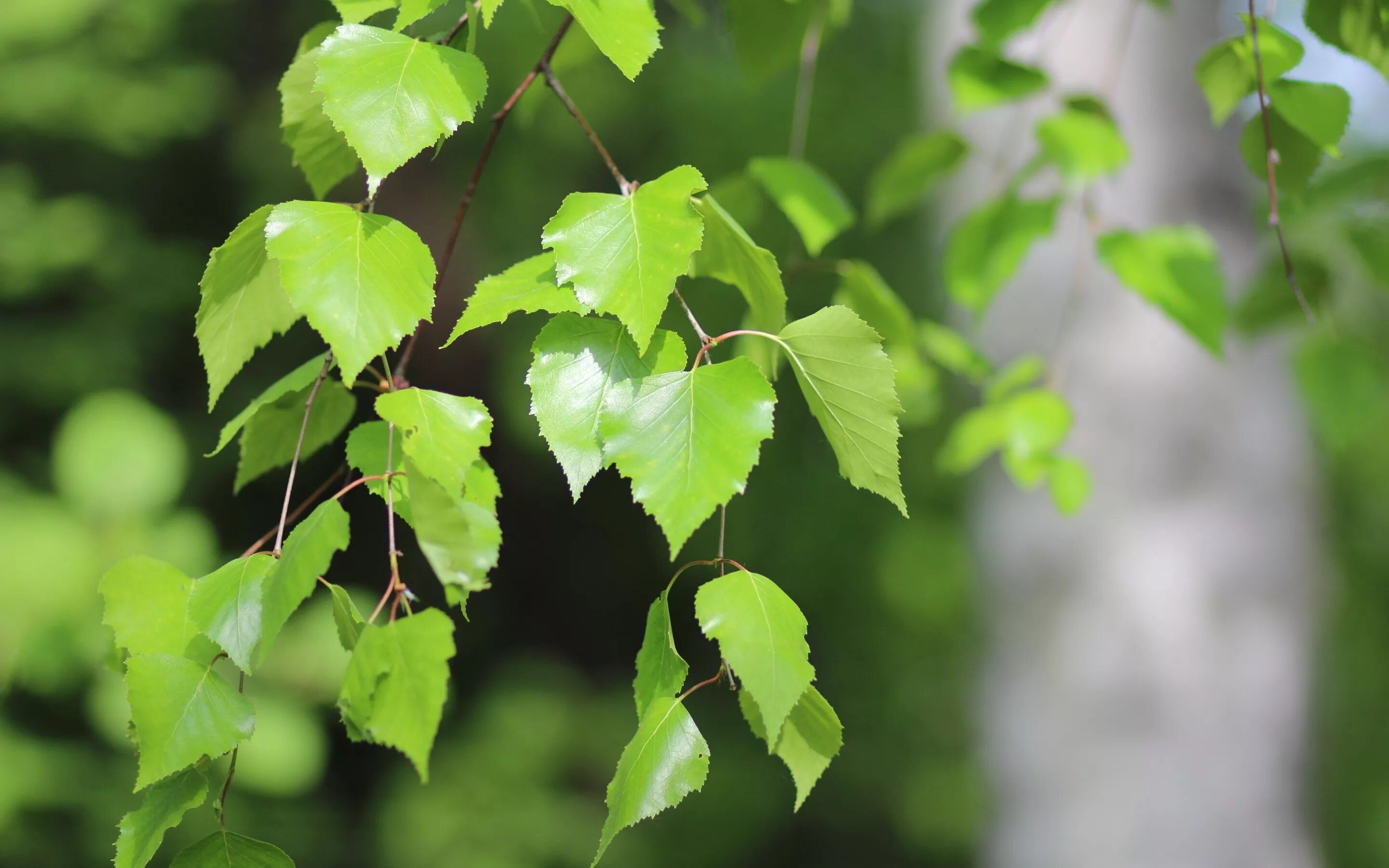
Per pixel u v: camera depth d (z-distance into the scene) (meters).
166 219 6.71
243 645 1.35
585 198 1.35
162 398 6.37
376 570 6.36
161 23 5.96
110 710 3.18
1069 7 2.35
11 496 4.72
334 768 7.07
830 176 7.34
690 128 7.26
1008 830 2.56
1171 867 2.38
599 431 1.34
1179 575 2.39
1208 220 2.33
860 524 7.62
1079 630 2.45
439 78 1.36
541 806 7.02
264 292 1.39
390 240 1.35
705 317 5.18
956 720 7.89
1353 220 1.99
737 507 7.64
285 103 1.41
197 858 1.36
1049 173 2.11
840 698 8.16
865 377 1.35
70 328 5.85
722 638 1.34
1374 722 7.34
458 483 1.35
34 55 5.73
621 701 7.92
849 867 7.90
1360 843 7.16
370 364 1.38
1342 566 7.37
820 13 1.68
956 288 1.91
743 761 7.86
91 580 3.07
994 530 2.60
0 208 5.68
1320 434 2.70
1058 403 2.01
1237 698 2.40
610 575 8.22
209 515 6.30
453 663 7.82
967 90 1.72
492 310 1.35
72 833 4.29
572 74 3.30
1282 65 1.48
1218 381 2.41
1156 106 2.33
